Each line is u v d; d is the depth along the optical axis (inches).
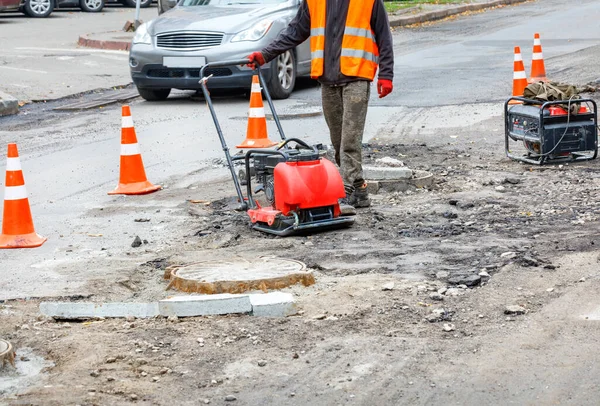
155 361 220.7
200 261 301.3
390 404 195.0
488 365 212.8
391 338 231.0
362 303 255.3
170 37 679.7
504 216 345.1
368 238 322.7
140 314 253.1
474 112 591.5
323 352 223.8
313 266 291.9
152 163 480.1
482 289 263.6
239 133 556.1
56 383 208.7
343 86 356.5
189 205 385.1
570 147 433.1
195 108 662.5
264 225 339.6
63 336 238.8
